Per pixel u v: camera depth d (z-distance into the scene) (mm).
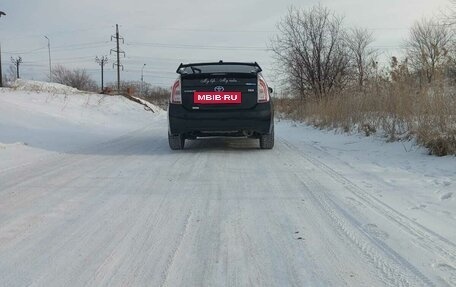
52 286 3121
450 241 3912
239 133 8875
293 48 32688
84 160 8008
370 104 12805
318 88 27938
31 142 10094
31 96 20297
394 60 12281
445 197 5301
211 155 8555
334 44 32438
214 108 8438
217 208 4902
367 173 6734
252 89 8461
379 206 4957
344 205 5000
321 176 6516
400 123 10031
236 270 3373
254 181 6184
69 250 3754
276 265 3455
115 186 5914
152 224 4391
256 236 4062
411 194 5449
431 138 8117
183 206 4980
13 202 5141
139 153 8922
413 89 10844
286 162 7727
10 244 3877
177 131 8617
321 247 3801
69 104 21438
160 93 74312
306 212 4750
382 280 3193
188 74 8453
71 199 5270
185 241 3947
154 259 3574
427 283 3141
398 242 3900
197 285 3139
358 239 3977
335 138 11797
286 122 21062
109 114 23000
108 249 3775
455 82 10109
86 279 3230
